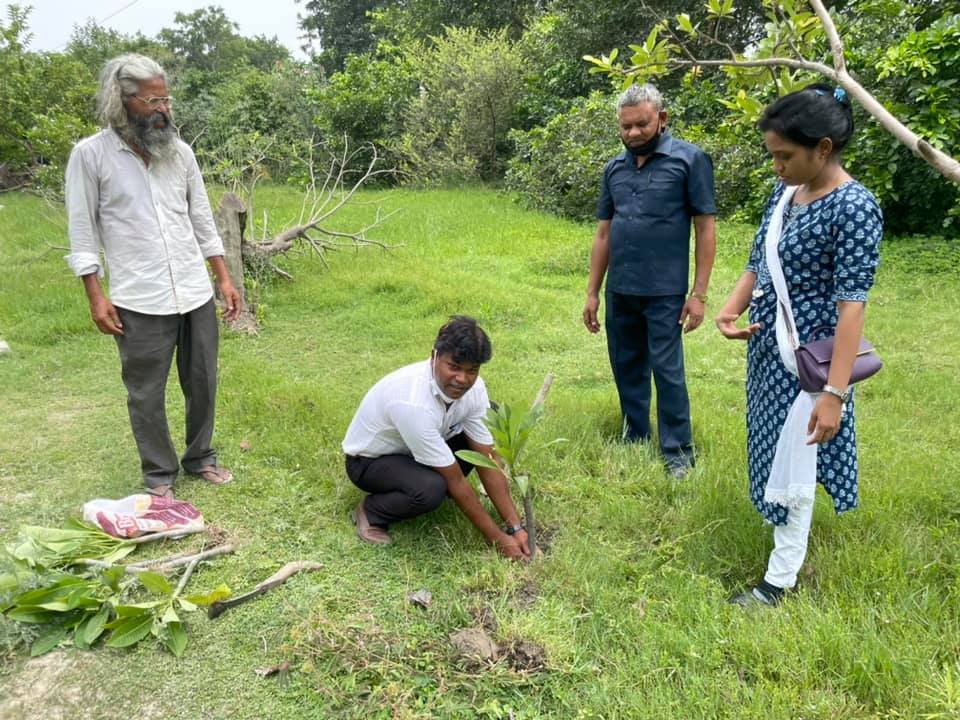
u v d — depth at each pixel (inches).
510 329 245.8
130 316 124.6
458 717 85.0
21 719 86.4
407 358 215.2
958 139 321.1
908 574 106.3
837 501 100.9
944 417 165.5
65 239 372.2
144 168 123.0
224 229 240.7
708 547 115.3
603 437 159.6
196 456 141.0
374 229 405.1
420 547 117.7
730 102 143.5
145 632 97.0
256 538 120.9
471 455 109.1
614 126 457.4
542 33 657.6
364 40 1273.4
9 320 244.8
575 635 97.4
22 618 96.7
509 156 650.2
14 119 557.9
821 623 94.3
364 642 94.9
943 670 88.7
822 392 92.4
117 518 119.3
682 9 555.2
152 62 119.3
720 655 91.2
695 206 135.6
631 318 146.5
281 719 86.0
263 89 739.4
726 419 166.7
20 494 137.0
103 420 171.9
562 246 364.2
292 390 182.2
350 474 123.8
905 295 268.2
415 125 641.0
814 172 92.0
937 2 413.7
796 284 96.9
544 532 123.0
